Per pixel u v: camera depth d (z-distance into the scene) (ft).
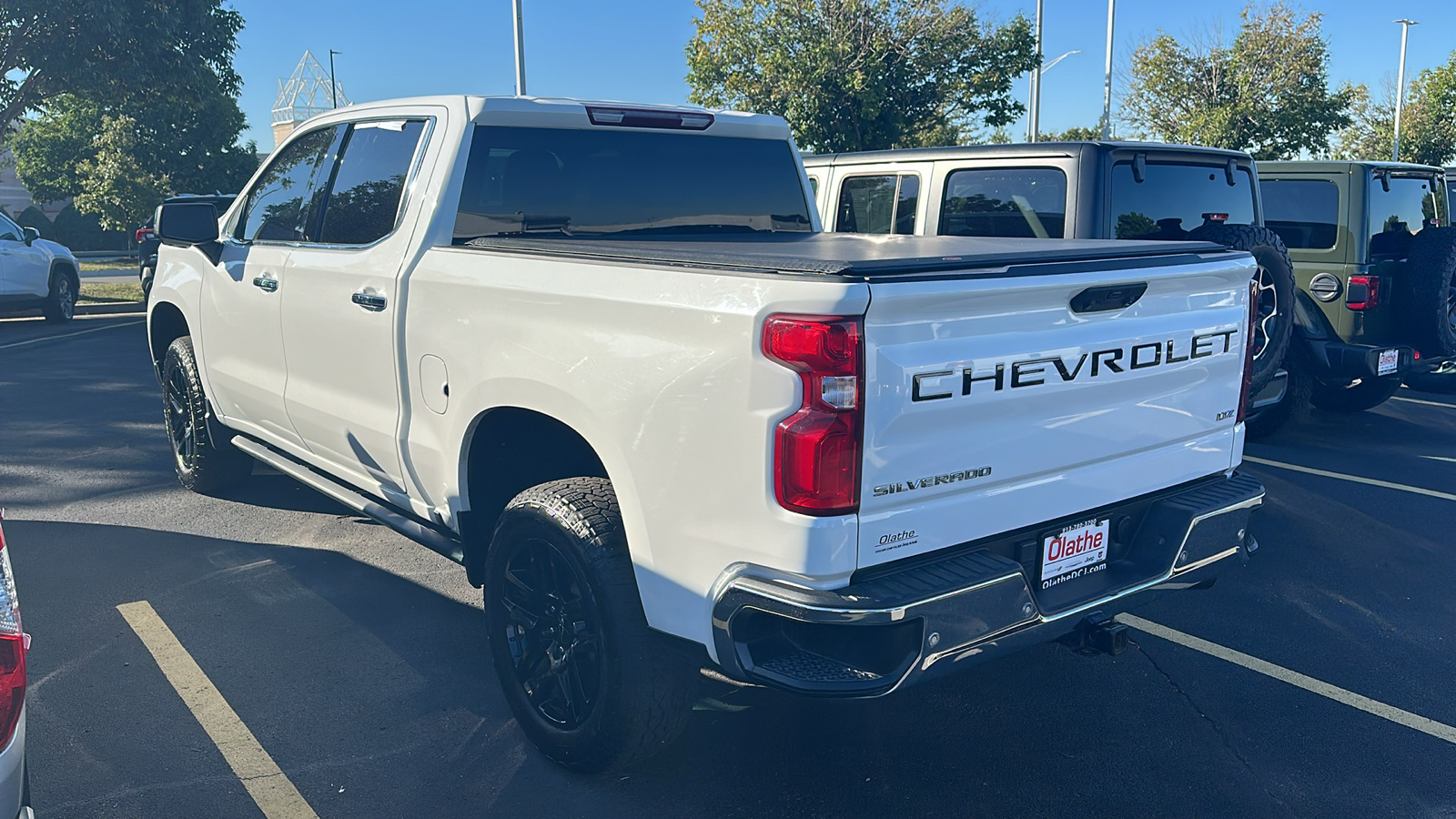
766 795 10.08
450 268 10.96
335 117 14.06
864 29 60.49
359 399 12.77
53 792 9.96
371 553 16.55
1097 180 18.26
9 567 6.60
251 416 16.22
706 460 8.30
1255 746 11.16
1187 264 9.93
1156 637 14.01
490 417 10.82
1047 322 8.82
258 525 17.89
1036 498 9.18
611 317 9.02
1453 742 11.30
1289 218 25.00
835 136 61.11
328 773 10.39
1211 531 10.42
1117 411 9.66
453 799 9.98
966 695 12.23
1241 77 89.20
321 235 13.70
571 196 12.57
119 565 15.94
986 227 20.11
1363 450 24.63
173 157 112.27
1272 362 19.81
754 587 8.07
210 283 16.40
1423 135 110.63
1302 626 14.40
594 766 10.00
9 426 26.14
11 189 166.61
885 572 8.27
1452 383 32.17
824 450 7.63
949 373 8.13
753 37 61.31
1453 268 24.03
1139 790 10.28
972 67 62.90
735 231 14.08
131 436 24.91
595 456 10.95
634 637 9.29
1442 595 15.53
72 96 66.54
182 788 10.07
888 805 9.94
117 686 12.08
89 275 100.12
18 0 55.06
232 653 12.96
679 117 13.43
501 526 10.41
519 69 54.75
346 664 12.70
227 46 65.41
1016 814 9.84
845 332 7.54
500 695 12.00
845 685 8.08
